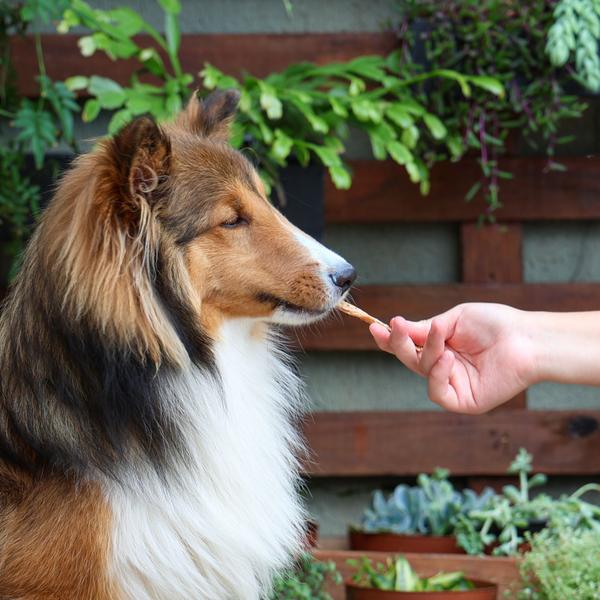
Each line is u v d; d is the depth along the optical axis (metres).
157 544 3.34
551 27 5.34
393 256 6.18
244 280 3.53
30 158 5.43
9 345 3.46
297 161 5.46
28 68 5.90
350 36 5.95
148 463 3.35
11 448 3.39
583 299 5.93
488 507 5.31
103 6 6.10
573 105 5.54
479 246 5.98
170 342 3.36
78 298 3.28
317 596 4.73
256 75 5.96
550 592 4.53
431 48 5.62
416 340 3.50
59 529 3.24
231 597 3.54
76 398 3.32
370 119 5.39
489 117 5.62
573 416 5.91
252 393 3.70
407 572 4.72
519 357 3.36
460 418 5.93
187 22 6.11
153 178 3.33
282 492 3.75
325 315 3.57
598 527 5.01
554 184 5.96
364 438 5.95
